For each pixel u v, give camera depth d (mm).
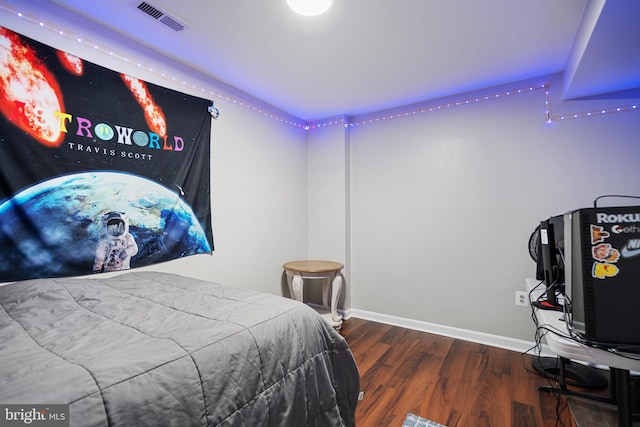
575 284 1066
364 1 1500
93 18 1658
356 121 3230
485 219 2562
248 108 2674
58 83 1550
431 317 2811
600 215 1006
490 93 2535
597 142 2168
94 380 674
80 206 1624
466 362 2232
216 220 2375
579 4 1513
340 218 3205
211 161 2344
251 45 1912
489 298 2547
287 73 2293
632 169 2074
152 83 1960
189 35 1813
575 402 1734
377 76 2328
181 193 2109
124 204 1809
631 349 944
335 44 1900
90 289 1327
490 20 1651
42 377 661
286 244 3104
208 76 2324
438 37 1820
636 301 956
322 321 1309
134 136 1858
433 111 2793
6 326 956
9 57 1396
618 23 1349
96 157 1688
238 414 876
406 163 2934
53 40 1536
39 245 1482
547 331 1189
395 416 1639
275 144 2979
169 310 1151
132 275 1675
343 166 3184
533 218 2375
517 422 1585
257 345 1000
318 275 2746
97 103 1695
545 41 1854
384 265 3059
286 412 1019
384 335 2742
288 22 1684
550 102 2312
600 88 2059
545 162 2332
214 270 2354
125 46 1824
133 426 660
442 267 2756
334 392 1232
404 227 2945
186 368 806
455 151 2689
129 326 992
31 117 1459
